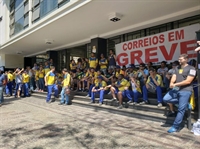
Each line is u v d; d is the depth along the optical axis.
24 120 5.03
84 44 10.54
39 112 6.05
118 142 3.32
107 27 7.84
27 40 10.27
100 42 8.98
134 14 6.38
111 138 3.52
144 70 5.85
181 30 6.20
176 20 6.56
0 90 7.68
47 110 6.34
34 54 14.57
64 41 10.45
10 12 12.88
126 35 8.31
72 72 9.12
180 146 3.03
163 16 6.51
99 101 6.18
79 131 3.98
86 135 3.73
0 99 7.66
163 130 3.83
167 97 3.80
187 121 3.82
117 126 4.26
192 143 3.12
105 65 8.18
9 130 4.16
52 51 12.60
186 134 3.54
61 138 3.60
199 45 3.67
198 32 3.71
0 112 6.17
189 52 5.98
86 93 7.44
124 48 8.10
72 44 10.79
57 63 12.75
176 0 5.24
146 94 5.16
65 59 12.16
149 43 7.18
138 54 7.57
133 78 5.48
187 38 6.04
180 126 3.99
